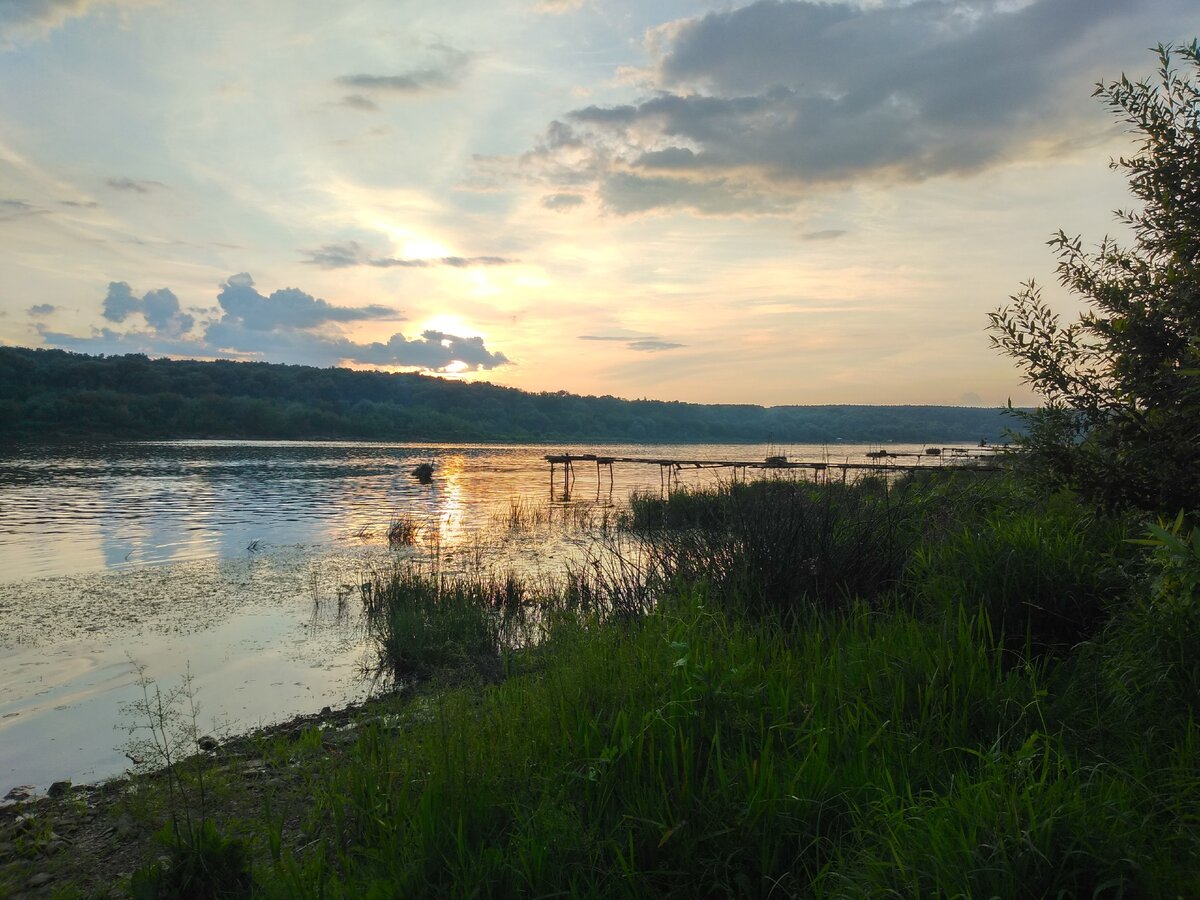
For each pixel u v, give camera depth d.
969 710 3.50
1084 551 4.57
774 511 6.68
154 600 10.49
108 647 8.12
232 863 3.16
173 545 15.84
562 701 3.88
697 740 3.44
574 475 45.53
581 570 10.52
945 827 2.50
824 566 5.75
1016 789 2.61
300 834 3.61
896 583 5.46
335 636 8.64
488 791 3.24
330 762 4.48
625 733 3.38
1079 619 4.27
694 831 2.84
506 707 4.41
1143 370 3.79
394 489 33.97
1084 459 4.06
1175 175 3.79
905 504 7.39
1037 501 5.02
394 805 3.37
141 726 5.85
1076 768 2.91
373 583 11.32
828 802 2.92
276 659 7.75
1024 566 4.49
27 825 4.11
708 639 4.54
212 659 7.74
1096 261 4.39
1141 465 3.89
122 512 22.09
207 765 4.75
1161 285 3.85
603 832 2.94
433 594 10.04
